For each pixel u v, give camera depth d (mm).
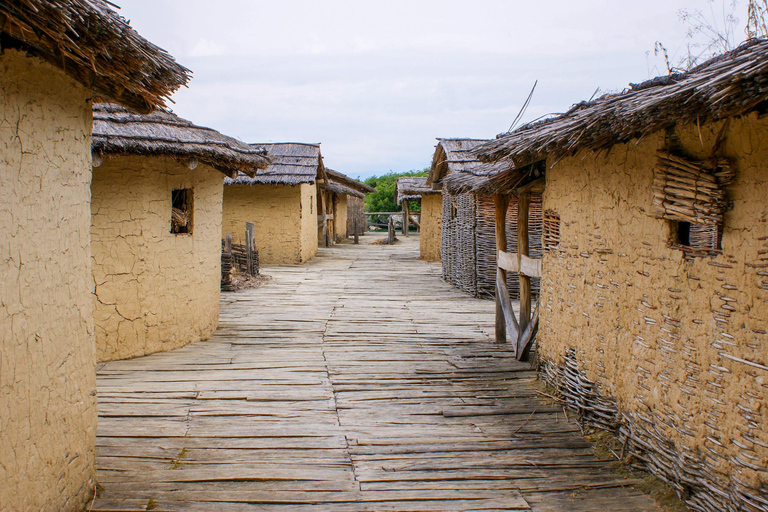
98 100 3678
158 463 3719
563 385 5043
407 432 4359
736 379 2916
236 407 4789
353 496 3383
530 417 4684
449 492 3461
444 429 4434
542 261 5594
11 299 2418
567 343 4965
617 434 4156
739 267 2902
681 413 3361
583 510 3281
